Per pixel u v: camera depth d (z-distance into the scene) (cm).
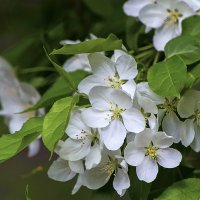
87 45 49
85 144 50
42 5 76
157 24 58
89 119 49
